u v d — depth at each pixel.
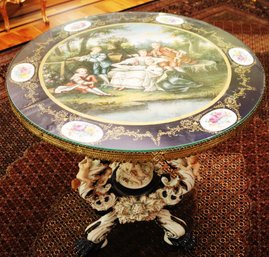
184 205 1.59
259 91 1.24
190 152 1.07
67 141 1.06
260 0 3.09
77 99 1.20
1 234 1.49
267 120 2.00
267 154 1.81
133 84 1.26
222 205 1.59
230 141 1.88
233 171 1.73
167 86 1.25
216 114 1.14
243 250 1.42
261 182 1.68
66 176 1.72
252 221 1.52
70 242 1.47
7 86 1.26
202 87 1.25
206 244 1.45
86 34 1.55
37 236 1.49
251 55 1.42
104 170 1.25
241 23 2.81
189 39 1.52
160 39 1.52
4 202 1.61
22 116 1.15
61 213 1.57
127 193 1.38
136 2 3.14
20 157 1.81
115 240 1.47
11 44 2.63
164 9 3.00
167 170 1.28
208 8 2.99
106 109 1.16
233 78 1.29
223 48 1.46
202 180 1.69
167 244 1.45
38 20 2.92
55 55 1.41
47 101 1.19
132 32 1.56
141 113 1.14
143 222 1.53
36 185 1.68
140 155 1.05
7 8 2.96
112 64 1.36
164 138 1.07
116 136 1.07
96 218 1.55
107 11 3.04
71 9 3.08
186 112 1.15
